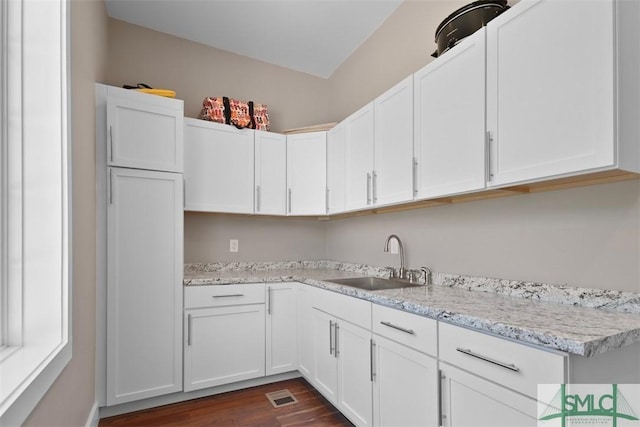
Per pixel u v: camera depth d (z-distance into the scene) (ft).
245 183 9.19
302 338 8.44
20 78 3.85
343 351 6.63
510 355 3.59
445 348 4.38
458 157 5.29
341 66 11.21
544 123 4.11
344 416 6.90
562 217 4.92
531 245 5.33
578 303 4.66
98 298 6.67
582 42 3.75
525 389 3.43
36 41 3.93
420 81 6.10
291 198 9.76
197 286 7.69
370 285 8.48
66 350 3.95
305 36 9.75
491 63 4.78
